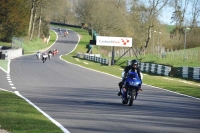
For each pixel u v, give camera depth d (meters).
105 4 152.00
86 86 35.25
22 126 13.17
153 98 27.59
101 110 19.86
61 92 29.42
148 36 122.19
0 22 111.62
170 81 48.00
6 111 16.73
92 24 148.88
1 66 57.19
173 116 18.64
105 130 13.90
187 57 74.19
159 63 74.69
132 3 143.75
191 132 14.30
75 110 19.44
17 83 36.16
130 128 14.57
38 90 30.53
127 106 22.17
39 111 18.00
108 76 49.78
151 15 123.38
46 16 160.50
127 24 143.50
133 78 22.66
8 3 109.69
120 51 109.75
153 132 13.91
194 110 21.59
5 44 114.62
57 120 15.85
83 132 13.24
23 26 116.38
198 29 125.81
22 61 74.25
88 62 91.56
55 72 51.94
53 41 167.88
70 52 138.00
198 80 53.53
